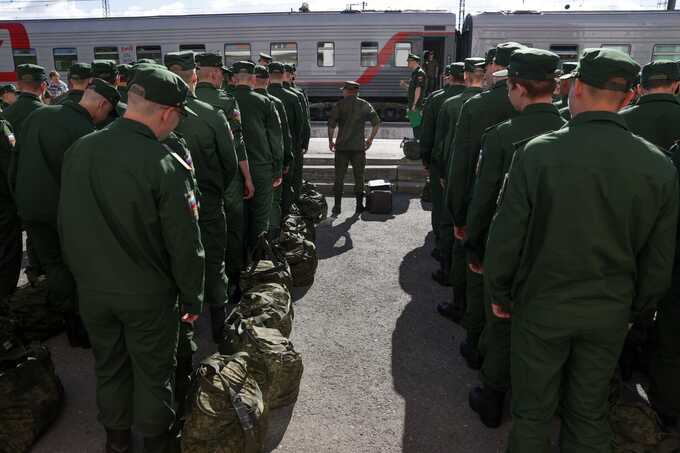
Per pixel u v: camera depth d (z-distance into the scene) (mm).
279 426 2842
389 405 3041
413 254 5656
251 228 4898
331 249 5812
